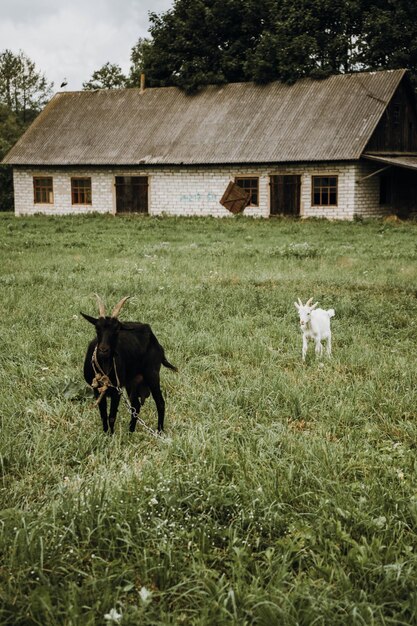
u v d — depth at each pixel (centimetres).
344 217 3475
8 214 4459
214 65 4322
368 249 2253
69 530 494
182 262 1931
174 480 569
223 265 1884
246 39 4362
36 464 629
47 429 711
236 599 432
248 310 1291
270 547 484
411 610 426
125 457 645
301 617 418
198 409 778
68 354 968
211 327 1157
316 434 706
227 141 3741
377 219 3409
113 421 694
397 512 534
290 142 3569
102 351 639
